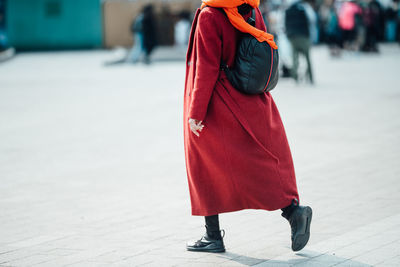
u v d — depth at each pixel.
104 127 13.91
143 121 14.57
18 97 19.25
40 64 31.47
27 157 11.03
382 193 8.05
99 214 7.61
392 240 6.21
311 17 22.89
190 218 7.34
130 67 30.14
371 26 33.69
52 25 41.38
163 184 8.99
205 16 5.54
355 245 6.11
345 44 33.62
